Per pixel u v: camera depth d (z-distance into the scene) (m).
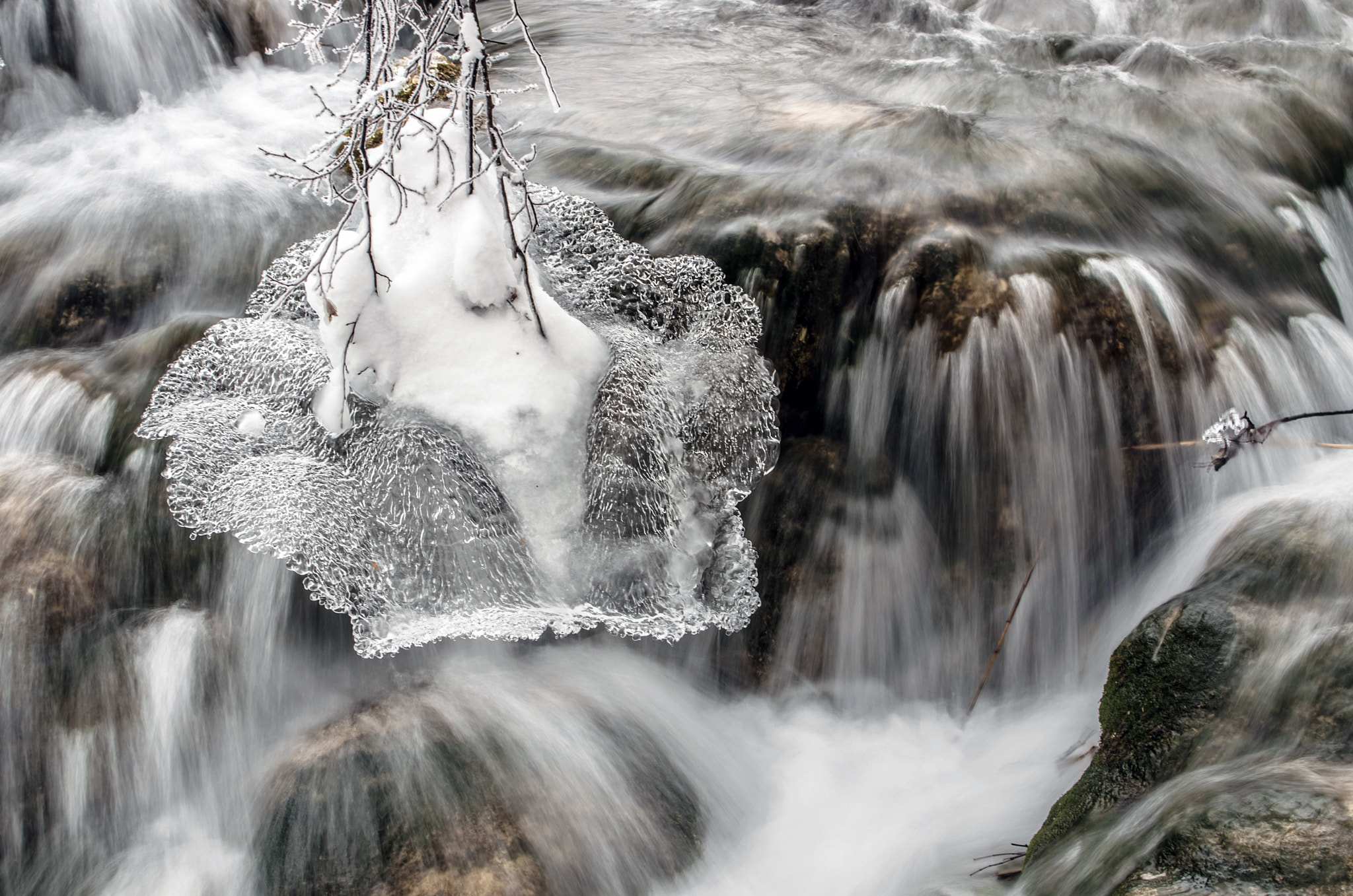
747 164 5.50
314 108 7.29
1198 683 3.08
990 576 4.32
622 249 4.12
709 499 3.62
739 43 8.06
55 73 7.27
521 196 3.64
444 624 3.21
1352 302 5.79
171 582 3.71
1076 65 7.76
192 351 3.76
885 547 4.27
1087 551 4.36
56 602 3.52
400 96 3.98
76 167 6.32
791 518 4.22
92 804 3.38
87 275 4.88
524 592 3.32
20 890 3.29
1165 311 4.59
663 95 6.69
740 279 4.38
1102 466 4.36
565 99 6.55
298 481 3.30
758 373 3.84
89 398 4.17
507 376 3.35
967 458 4.36
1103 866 2.69
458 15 3.12
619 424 3.43
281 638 3.71
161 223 5.30
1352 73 7.42
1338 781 2.53
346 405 3.33
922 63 7.54
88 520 3.73
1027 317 4.38
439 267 3.32
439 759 3.31
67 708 3.41
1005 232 4.90
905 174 5.26
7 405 4.24
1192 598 3.33
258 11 8.17
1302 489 4.09
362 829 3.11
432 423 3.32
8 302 4.86
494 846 3.09
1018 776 3.81
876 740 4.10
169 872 3.26
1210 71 7.46
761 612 4.18
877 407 4.43
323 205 5.51
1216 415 4.48
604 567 3.39
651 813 3.46
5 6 7.14
